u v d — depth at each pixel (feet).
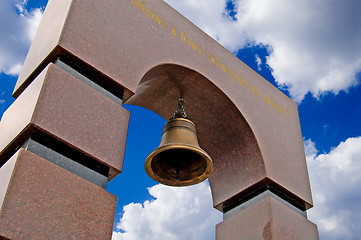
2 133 15.31
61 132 14.24
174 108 23.04
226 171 23.04
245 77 23.95
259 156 21.91
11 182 12.39
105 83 16.75
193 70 20.68
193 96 22.18
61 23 16.52
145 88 21.81
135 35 18.78
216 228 22.24
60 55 15.85
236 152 22.80
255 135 22.09
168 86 21.79
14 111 15.49
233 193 22.29
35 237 12.10
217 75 21.90
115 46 17.56
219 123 22.72
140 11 19.79
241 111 22.04
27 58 18.19
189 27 22.04
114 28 17.98
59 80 15.05
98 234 13.44
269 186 21.67
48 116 14.15
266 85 25.34
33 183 12.80
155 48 19.35
